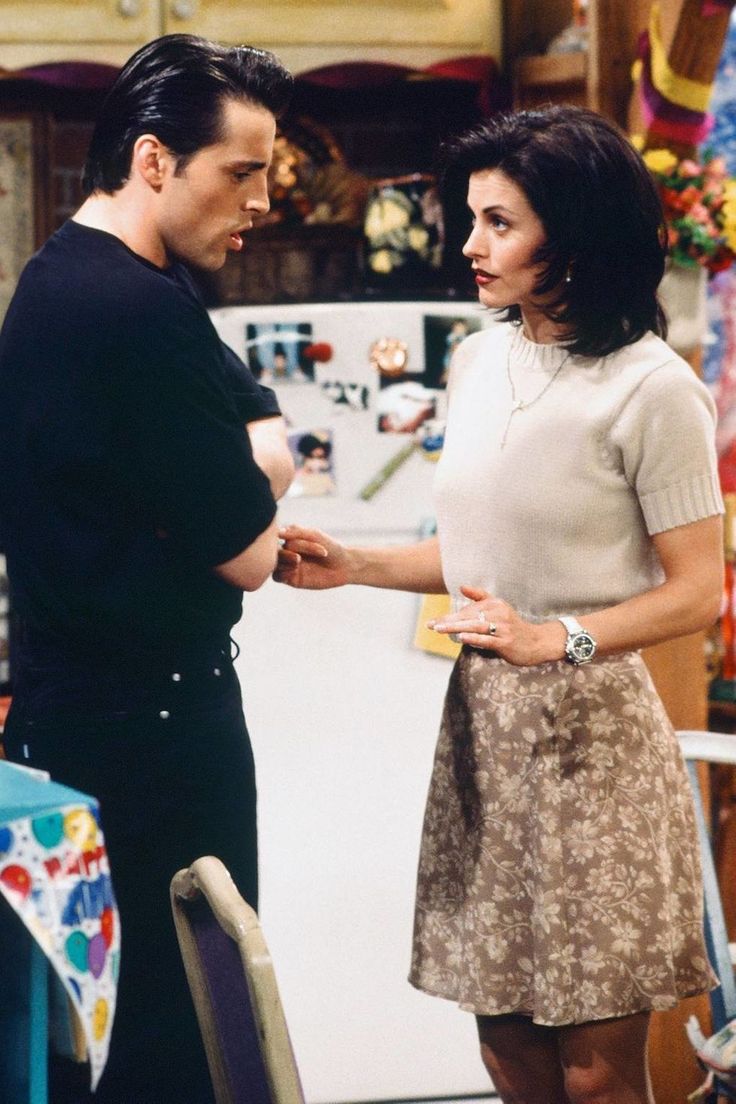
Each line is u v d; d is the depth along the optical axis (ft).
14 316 9.66
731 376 21.56
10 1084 7.22
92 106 18.94
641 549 10.30
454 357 11.23
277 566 11.37
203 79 9.47
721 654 18.98
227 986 6.79
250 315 15.03
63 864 6.76
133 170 9.64
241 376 10.43
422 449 15.17
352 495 15.11
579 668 10.13
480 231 10.12
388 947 15.21
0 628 17.84
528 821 10.21
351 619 15.10
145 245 9.77
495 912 10.35
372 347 15.08
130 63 9.71
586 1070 10.21
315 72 18.06
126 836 9.84
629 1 16.25
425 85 18.71
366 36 18.08
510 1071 10.80
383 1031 15.21
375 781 15.16
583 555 10.15
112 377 9.30
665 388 9.87
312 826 15.11
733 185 15.29
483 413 10.54
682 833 10.48
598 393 10.04
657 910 10.06
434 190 17.75
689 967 10.42
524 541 10.21
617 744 10.14
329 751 15.11
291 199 18.06
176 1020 10.21
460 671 10.74
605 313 10.00
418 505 15.19
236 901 6.40
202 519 9.48
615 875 10.02
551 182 9.72
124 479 9.48
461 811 10.66
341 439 15.10
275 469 10.28
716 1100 11.78
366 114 19.63
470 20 18.28
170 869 9.98
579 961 10.02
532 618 10.31
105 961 6.92
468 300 15.61
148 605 9.62
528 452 10.16
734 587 18.93
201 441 9.37
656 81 15.11
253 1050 6.57
